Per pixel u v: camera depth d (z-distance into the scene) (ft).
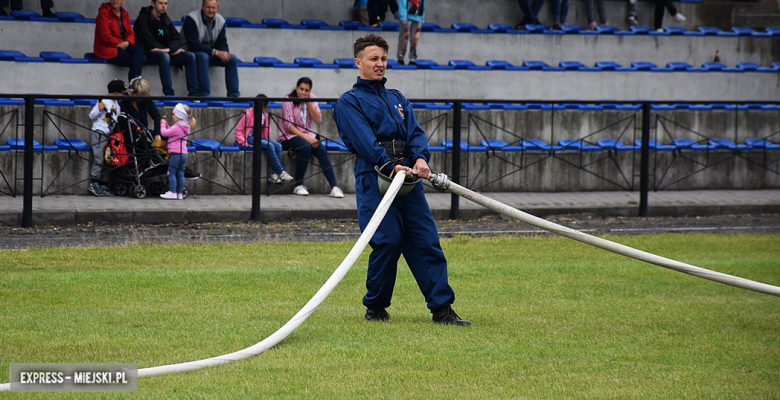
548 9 246.47
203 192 162.30
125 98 139.13
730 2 280.31
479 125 191.01
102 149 153.99
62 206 140.46
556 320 77.10
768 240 137.90
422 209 72.79
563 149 186.70
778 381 58.08
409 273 100.12
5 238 122.62
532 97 216.54
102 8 175.73
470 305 83.46
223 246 119.14
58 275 92.58
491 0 243.81
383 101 72.02
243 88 192.34
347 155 173.58
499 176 183.21
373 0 218.79
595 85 221.66
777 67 243.19
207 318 73.82
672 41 242.99
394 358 61.26
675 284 98.43
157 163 154.10
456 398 52.39
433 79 207.62
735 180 198.49
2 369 56.80
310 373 57.21
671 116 204.85
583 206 166.40
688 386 56.44
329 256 113.70
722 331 74.18
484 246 126.00
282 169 163.94
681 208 170.30
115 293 83.92
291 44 210.79
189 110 152.46
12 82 175.42
